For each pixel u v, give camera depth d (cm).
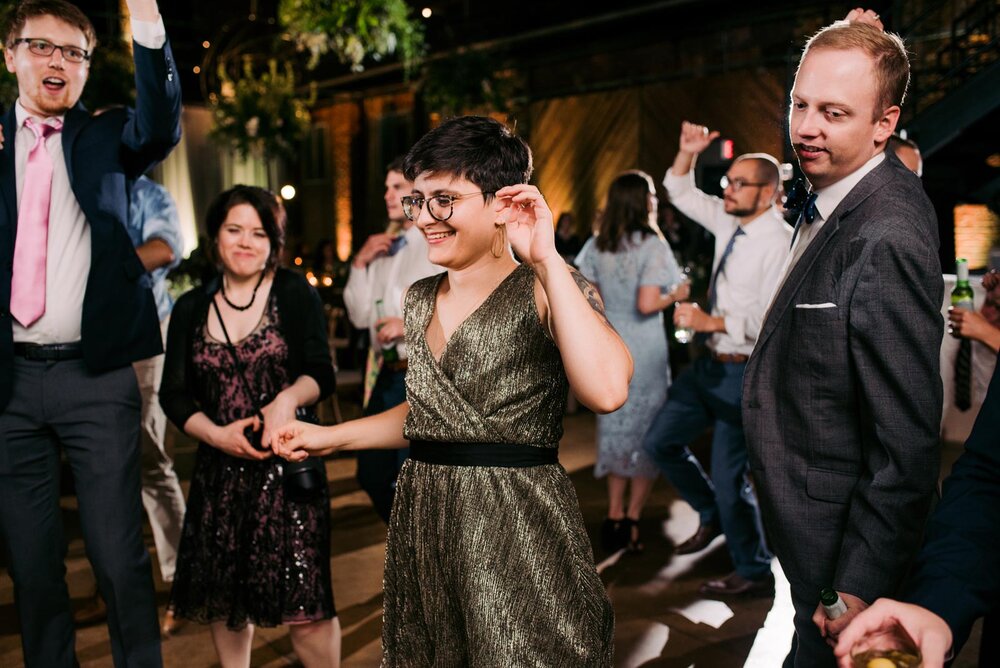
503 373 178
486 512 177
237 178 1470
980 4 752
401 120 1499
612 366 166
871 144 190
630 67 1160
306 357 290
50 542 278
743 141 1044
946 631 126
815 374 188
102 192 272
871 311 178
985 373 324
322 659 286
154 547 464
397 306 381
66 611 283
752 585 388
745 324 387
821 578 192
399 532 190
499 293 180
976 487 144
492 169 178
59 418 270
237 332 286
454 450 180
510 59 1281
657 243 446
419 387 183
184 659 333
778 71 1002
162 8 1480
